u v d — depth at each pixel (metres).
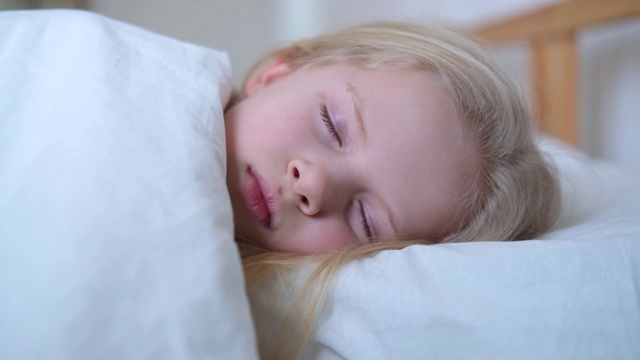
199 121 0.42
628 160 1.22
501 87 0.68
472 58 0.69
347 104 0.57
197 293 0.31
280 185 0.54
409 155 0.57
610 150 1.28
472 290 0.42
